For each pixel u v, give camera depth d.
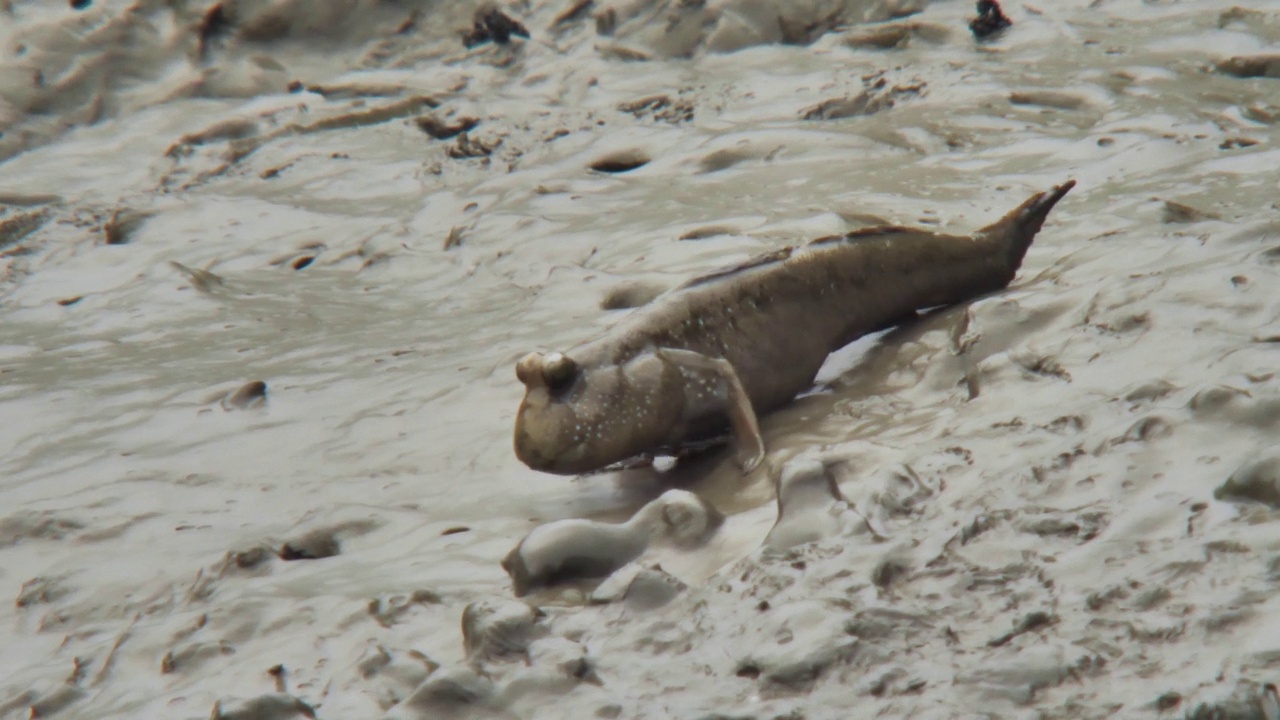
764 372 10.84
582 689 7.46
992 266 12.34
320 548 10.16
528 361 10.14
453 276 17.36
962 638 7.20
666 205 17.86
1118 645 6.86
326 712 7.79
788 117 21.94
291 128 25.27
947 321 11.59
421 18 28.62
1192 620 6.86
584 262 16.38
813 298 11.27
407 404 12.69
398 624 8.66
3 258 21.34
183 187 23.61
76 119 27.12
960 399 10.36
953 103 20.91
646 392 10.13
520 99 25.22
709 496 9.76
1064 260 12.21
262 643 8.79
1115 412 9.01
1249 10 23.42
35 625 9.83
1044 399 9.58
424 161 22.95
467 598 8.86
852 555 8.06
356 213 21.16
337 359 14.52
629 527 8.95
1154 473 8.15
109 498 11.60
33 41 27.89
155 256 20.44
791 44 26.22
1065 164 17.14
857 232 11.78
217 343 15.74
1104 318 10.34
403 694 7.84
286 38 28.48
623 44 26.70
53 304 18.11
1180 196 14.98
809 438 10.27
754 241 15.48
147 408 13.66
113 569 10.37
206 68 27.83
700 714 7.06
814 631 7.35
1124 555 7.51
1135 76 21.05
